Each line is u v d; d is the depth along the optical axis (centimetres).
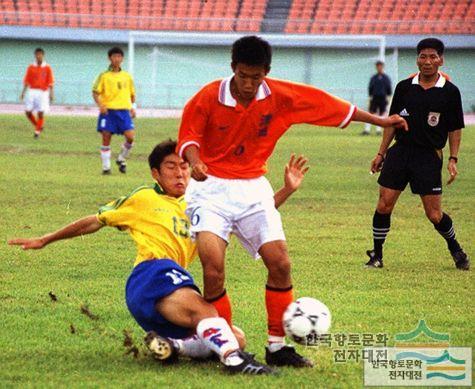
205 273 1961
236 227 2003
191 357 2025
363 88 14150
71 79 13925
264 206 1991
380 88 9988
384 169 3222
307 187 5603
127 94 6028
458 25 13950
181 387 1816
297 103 2006
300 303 1956
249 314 2511
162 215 2062
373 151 8025
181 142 1967
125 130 6038
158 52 13938
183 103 14138
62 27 13575
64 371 1953
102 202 4750
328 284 2964
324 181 5894
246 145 1991
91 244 3622
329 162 7106
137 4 14162
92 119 10906
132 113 6075
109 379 1888
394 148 3212
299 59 14088
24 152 7325
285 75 14100
